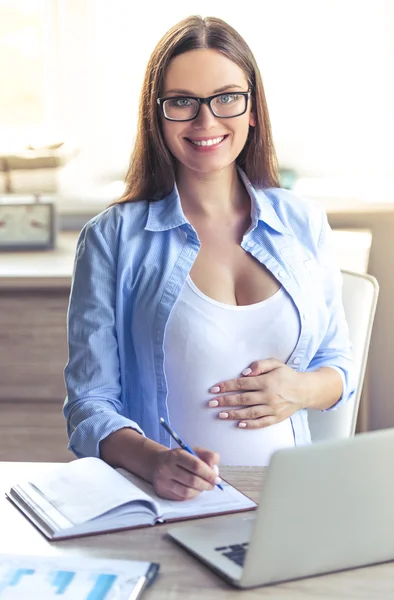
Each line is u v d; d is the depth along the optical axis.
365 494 1.22
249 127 1.95
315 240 1.96
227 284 1.86
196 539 1.33
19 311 2.85
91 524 1.36
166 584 1.22
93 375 1.84
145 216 1.92
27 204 3.09
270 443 1.82
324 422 1.99
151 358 1.85
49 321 2.85
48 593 1.17
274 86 3.46
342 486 1.20
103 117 3.49
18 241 3.10
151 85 1.86
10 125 3.51
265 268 1.87
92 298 1.87
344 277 2.08
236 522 1.39
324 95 3.45
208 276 1.86
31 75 3.47
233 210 1.93
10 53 3.46
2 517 1.44
